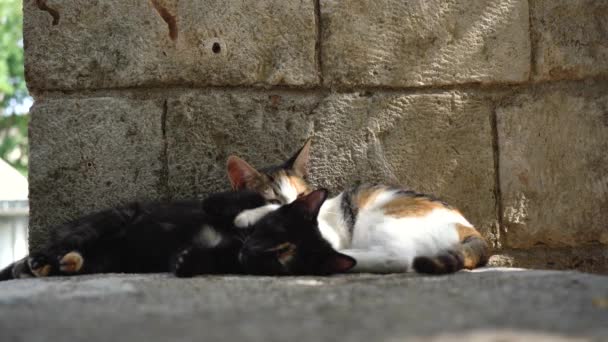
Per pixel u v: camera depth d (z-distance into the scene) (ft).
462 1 8.49
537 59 8.54
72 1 8.34
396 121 8.49
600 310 6.69
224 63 8.41
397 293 7.04
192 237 8.11
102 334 5.99
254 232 7.98
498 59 8.52
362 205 8.29
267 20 8.41
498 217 8.56
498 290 7.07
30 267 7.91
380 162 8.49
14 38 19.19
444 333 5.91
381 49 8.45
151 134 8.39
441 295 6.98
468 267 7.91
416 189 8.51
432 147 8.51
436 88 8.52
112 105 8.36
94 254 8.09
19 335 5.99
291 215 8.03
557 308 6.72
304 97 8.46
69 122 8.36
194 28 8.39
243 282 7.45
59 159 8.36
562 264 8.62
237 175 8.32
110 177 8.38
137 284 7.38
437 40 8.48
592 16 8.57
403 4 8.45
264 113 8.45
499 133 8.53
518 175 8.54
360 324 6.31
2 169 12.81
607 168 8.59
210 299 6.96
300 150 8.36
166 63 8.38
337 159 8.47
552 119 8.56
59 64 8.35
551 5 8.54
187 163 8.41
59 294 7.13
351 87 8.48
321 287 7.25
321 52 8.43
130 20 8.36
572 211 8.57
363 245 8.17
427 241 8.02
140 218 8.18
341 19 8.42
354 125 8.47
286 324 6.34
